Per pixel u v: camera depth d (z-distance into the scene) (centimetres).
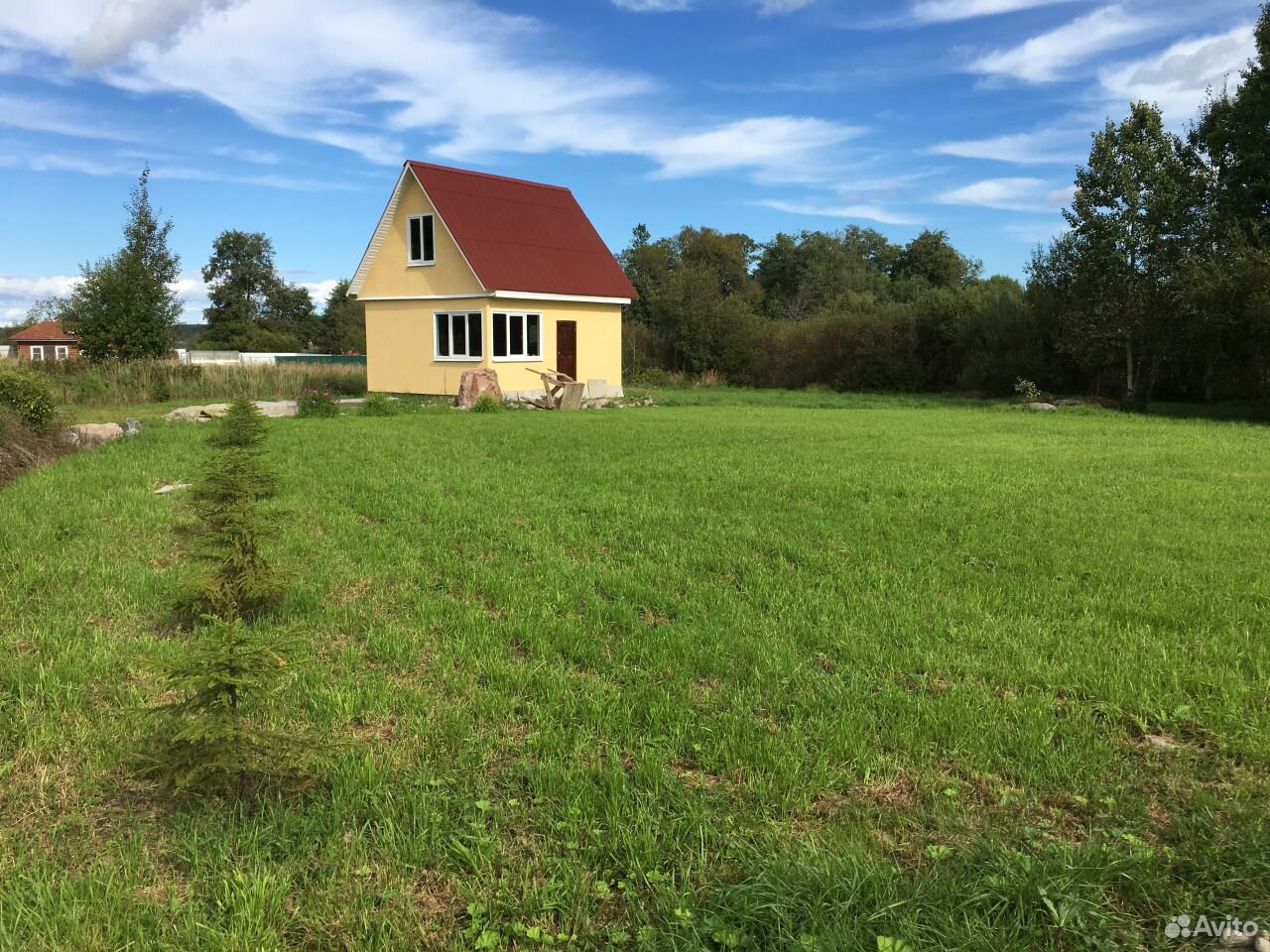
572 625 515
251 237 8188
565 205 2841
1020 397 2783
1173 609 544
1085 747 370
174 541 709
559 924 265
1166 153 2350
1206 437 1577
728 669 455
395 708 412
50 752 361
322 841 304
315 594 575
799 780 343
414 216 2544
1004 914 264
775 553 705
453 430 1611
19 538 688
